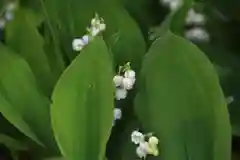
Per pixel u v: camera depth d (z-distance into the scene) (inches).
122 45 21.5
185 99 18.8
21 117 19.9
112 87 18.2
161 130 18.9
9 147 21.5
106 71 18.3
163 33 21.1
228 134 18.5
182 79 19.0
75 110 17.9
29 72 20.9
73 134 17.8
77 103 18.0
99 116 17.9
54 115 17.9
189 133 18.7
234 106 22.4
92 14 22.3
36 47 22.0
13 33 22.4
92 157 17.7
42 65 21.6
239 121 21.9
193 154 18.6
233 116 22.1
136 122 20.8
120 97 20.0
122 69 20.1
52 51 22.1
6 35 22.4
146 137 19.1
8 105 19.9
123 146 20.6
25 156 21.7
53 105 18.0
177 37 19.5
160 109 18.9
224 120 18.6
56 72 21.5
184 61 19.1
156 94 19.1
